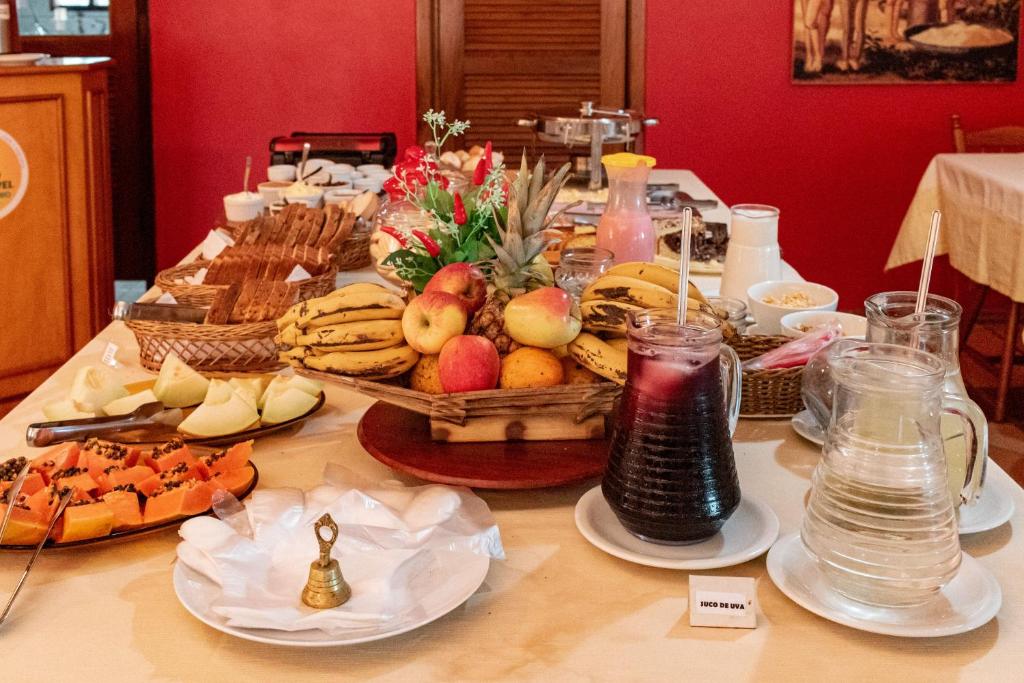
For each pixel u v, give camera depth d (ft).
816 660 3.10
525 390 4.19
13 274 10.94
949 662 3.09
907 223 13.23
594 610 3.37
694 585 3.33
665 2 14.55
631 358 3.56
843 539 3.19
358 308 4.25
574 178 11.07
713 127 14.92
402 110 14.80
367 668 3.08
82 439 4.42
